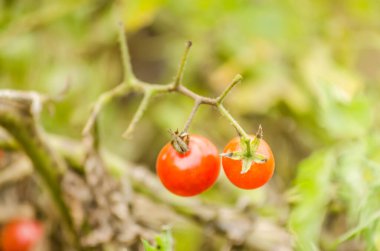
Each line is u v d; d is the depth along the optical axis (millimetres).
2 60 783
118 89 533
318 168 555
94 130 559
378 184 517
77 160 616
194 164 469
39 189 663
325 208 556
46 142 557
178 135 473
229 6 787
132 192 598
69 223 578
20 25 757
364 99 583
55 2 794
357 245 612
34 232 661
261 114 778
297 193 567
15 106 535
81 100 781
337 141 585
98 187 569
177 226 664
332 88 587
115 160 630
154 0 687
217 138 794
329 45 793
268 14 793
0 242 691
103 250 583
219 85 761
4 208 673
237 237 598
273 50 776
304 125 730
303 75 742
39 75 787
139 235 569
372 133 592
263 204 635
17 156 649
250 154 459
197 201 617
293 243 535
